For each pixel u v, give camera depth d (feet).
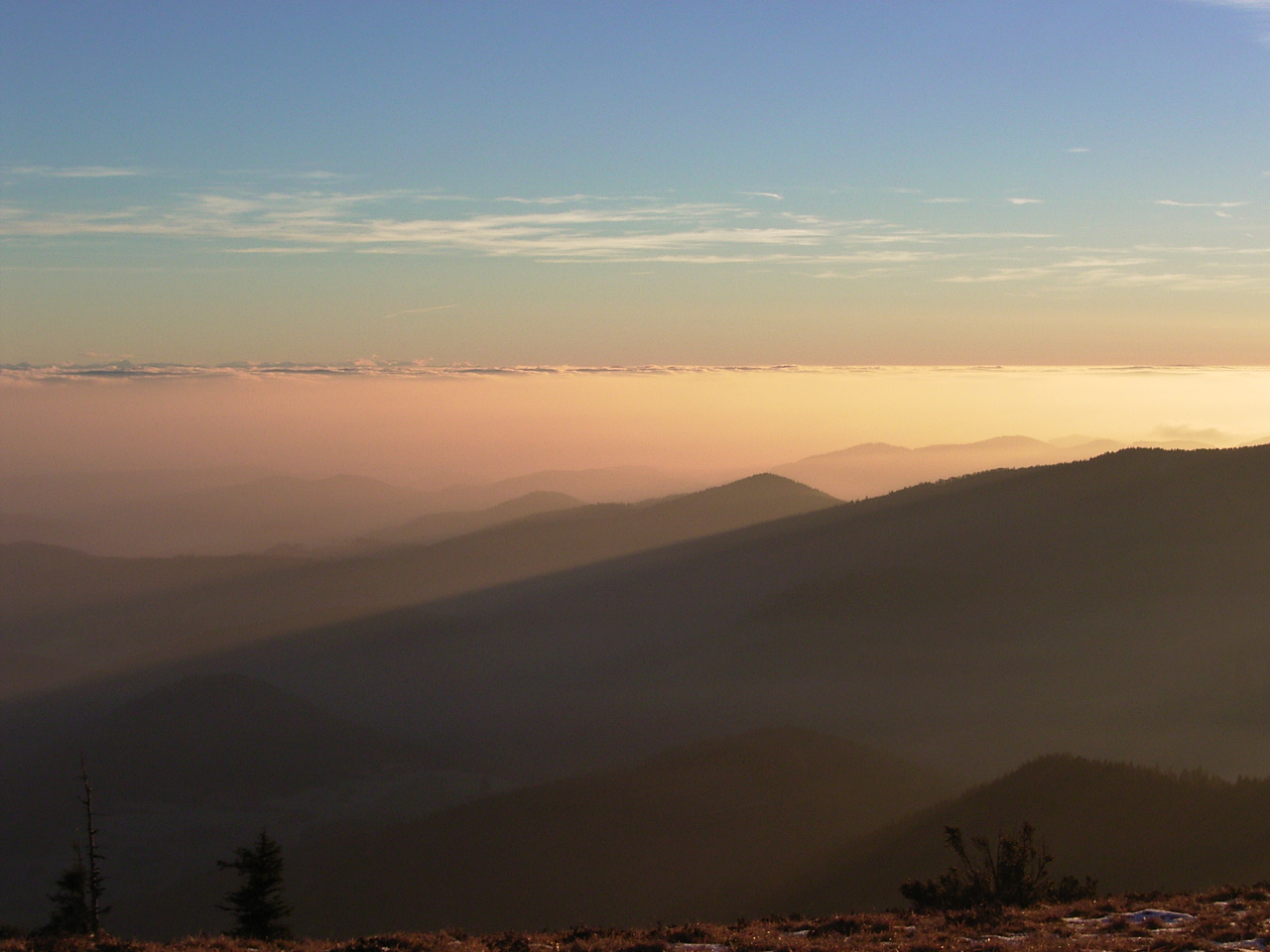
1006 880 108.06
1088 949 66.44
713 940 76.43
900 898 248.32
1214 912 80.02
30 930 88.79
